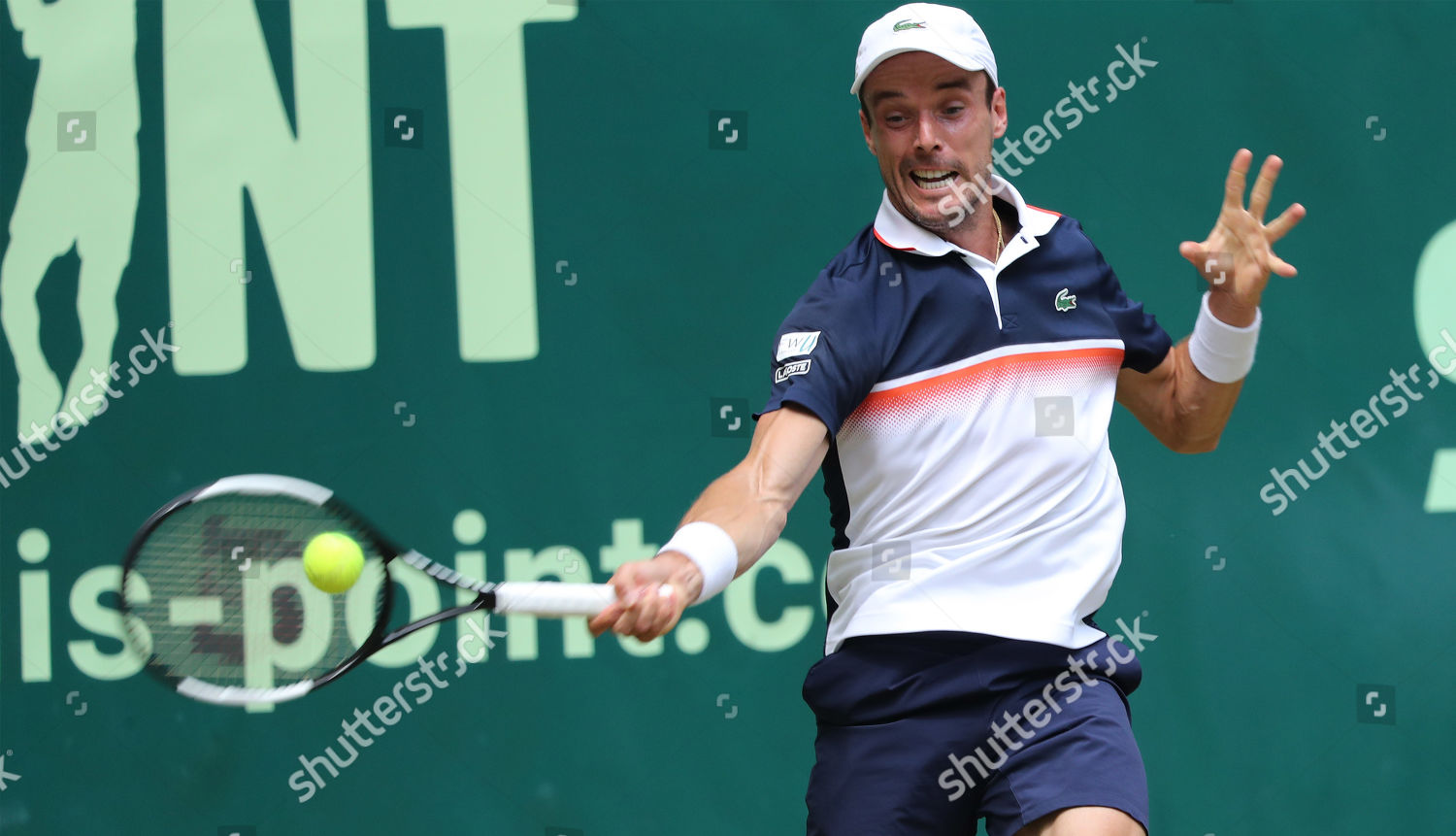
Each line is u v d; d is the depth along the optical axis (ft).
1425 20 52.85
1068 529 30.91
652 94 52.80
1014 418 30.81
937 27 31.07
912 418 30.86
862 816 31.27
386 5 52.85
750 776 51.06
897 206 32.17
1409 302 52.34
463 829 50.98
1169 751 50.85
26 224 53.06
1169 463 51.67
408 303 52.42
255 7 53.06
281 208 52.70
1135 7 52.85
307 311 52.49
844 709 31.78
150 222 52.80
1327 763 50.85
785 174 52.75
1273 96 52.80
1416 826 50.57
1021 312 31.27
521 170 52.60
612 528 51.70
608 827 50.90
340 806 51.13
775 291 52.44
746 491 28.76
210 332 52.60
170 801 51.42
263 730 51.31
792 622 51.39
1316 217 52.60
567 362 52.19
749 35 52.95
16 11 53.36
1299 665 51.06
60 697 51.88
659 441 51.98
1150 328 33.73
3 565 52.34
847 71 52.90
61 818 51.49
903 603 30.83
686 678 51.31
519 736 51.16
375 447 52.08
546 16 52.85
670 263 52.44
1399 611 51.13
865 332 30.58
